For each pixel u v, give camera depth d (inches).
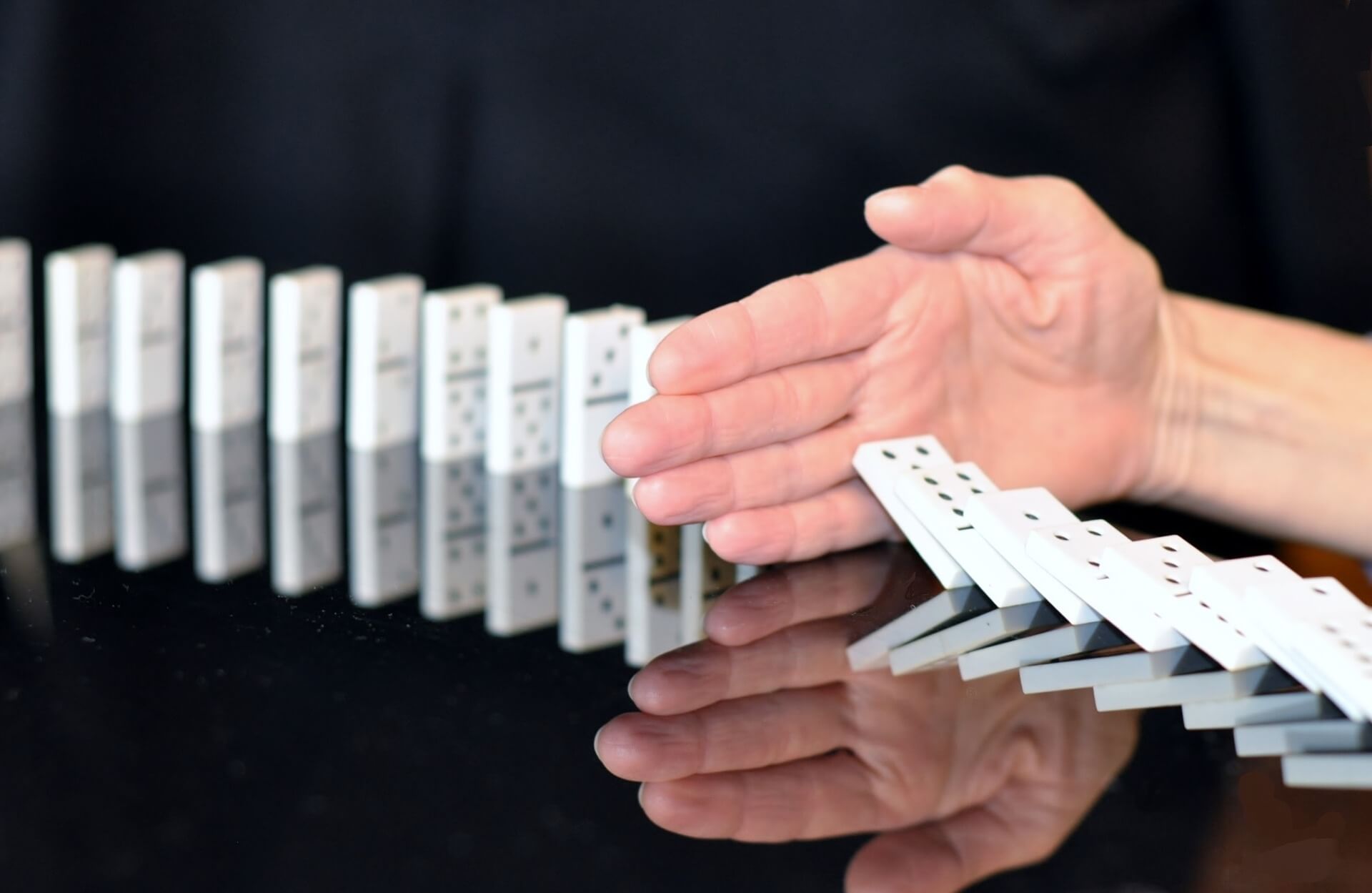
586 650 29.6
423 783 27.4
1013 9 41.7
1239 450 34.1
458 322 34.9
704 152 43.4
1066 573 29.9
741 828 25.5
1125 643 29.7
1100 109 42.1
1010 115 42.4
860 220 43.5
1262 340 34.6
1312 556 35.0
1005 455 32.9
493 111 43.4
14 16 42.2
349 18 42.9
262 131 43.6
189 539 32.4
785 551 31.3
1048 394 33.1
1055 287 32.4
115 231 43.7
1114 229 32.5
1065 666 29.3
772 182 43.5
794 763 27.7
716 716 28.4
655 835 25.3
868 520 31.7
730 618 30.3
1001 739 28.1
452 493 34.2
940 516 30.6
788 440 31.1
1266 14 40.3
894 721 28.3
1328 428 33.9
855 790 27.1
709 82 43.0
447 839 25.2
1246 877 24.0
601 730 28.2
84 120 43.0
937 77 42.4
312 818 26.0
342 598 30.8
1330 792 27.0
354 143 43.6
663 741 28.0
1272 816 26.0
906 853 24.6
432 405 35.0
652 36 42.8
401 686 29.0
